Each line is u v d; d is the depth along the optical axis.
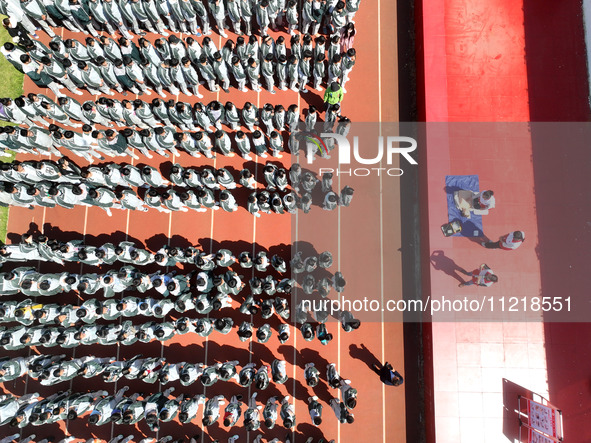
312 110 10.02
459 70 11.65
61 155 11.62
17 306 9.91
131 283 9.97
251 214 11.52
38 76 10.52
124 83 10.80
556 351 10.55
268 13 10.95
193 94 11.81
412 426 10.80
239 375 10.06
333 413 10.84
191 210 11.55
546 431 9.41
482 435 10.23
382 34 12.45
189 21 11.17
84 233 11.48
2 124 11.54
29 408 9.93
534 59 11.72
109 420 9.93
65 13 10.86
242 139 10.36
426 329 10.88
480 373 10.47
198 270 11.00
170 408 9.52
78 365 10.18
